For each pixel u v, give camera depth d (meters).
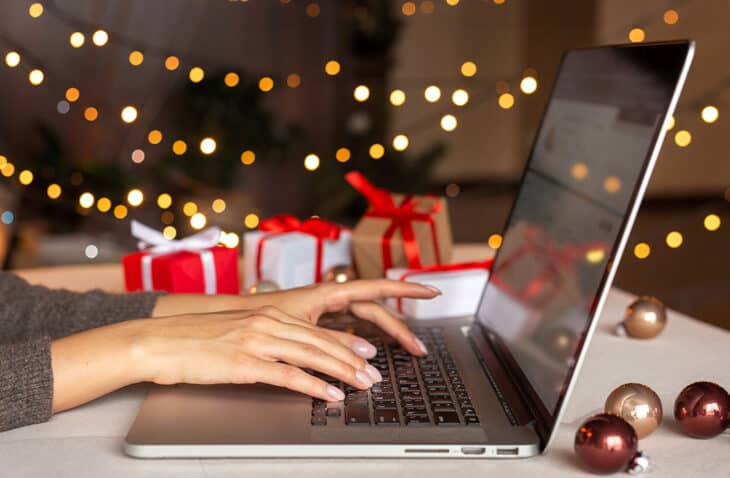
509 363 0.80
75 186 3.40
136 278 1.06
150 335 0.74
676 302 3.11
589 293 0.66
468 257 1.40
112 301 0.91
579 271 0.70
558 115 0.92
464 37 4.93
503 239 0.99
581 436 0.59
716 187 5.02
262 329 0.74
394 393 0.73
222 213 3.75
